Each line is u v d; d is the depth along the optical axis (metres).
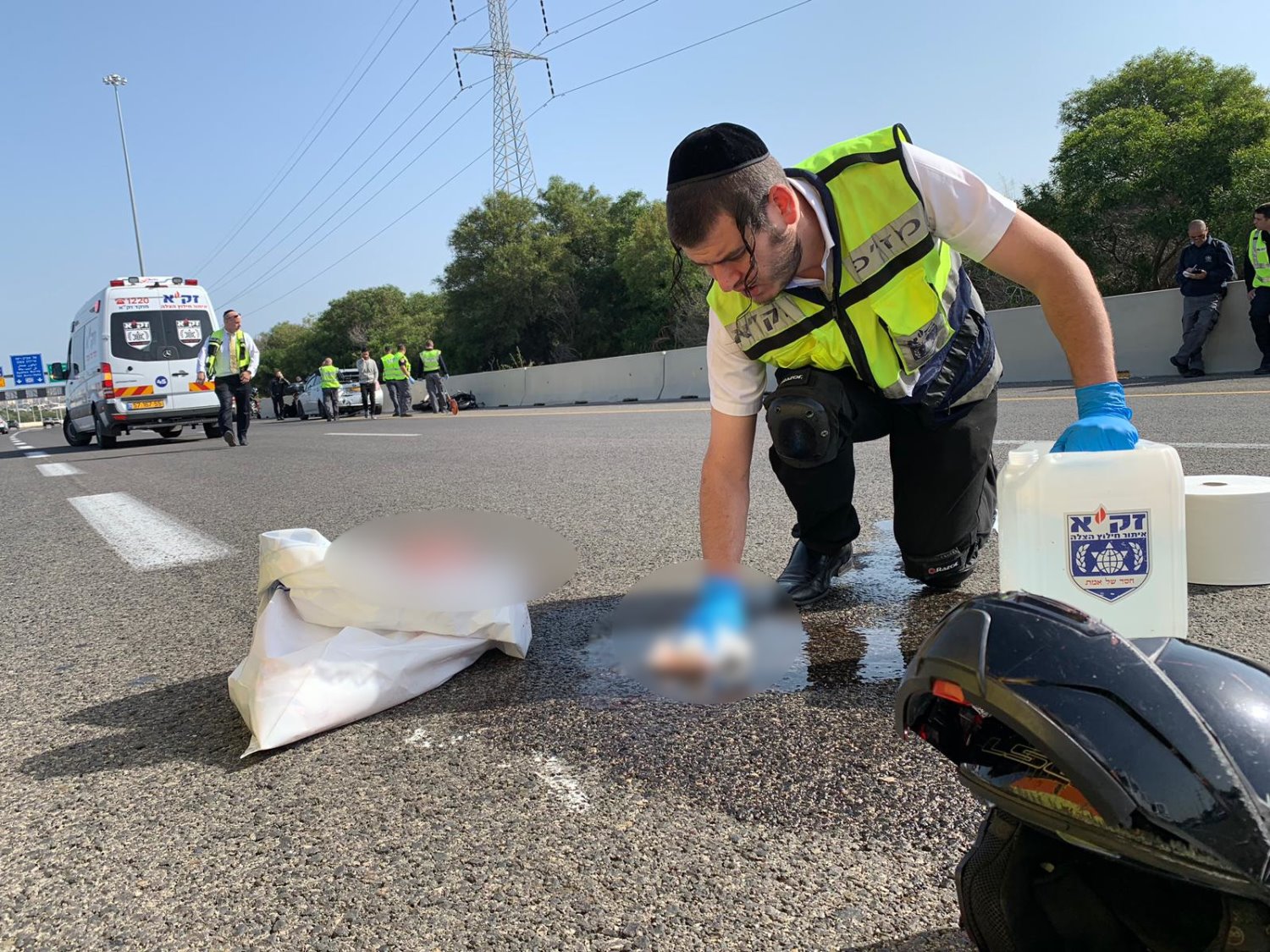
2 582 3.60
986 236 1.72
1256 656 1.77
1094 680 0.60
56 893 1.29
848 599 2.40
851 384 1.99
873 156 1.72
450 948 1.08
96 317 12.88
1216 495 2.21
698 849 1.26
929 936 1.04
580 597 2.64
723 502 1.94
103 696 2.12
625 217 36.66
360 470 6.93
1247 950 0.58
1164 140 19.42
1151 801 0.57
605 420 11.35
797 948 1.04
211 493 6.11
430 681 1.93
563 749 1.61
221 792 1.56
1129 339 9.72
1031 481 1.59
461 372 38.34
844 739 1.56
